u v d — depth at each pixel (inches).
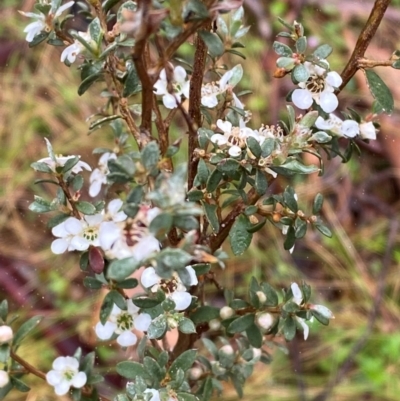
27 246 12.1
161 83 5.1
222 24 5.3
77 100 14.0
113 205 4.4
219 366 6.2
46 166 4.7
